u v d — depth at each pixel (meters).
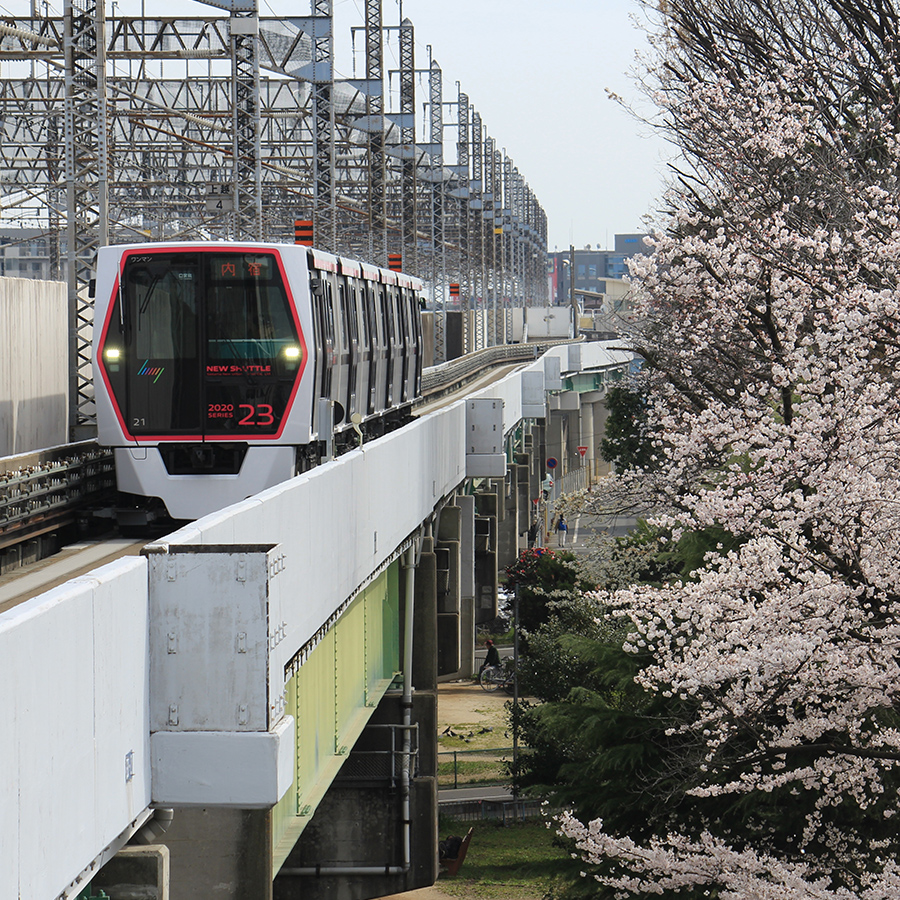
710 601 39.72
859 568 39.44
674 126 58.16
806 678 37.47
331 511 36.22
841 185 51.16
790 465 42.06
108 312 51.78
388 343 84.69
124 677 20.61
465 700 136.00
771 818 44.41
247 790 21.80
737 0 59.00
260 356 51.53
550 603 106.44
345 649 48.25
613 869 46.31
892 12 57.38
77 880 18.88
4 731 15.95
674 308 59.66
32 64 142.62
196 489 51.44
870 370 42.91
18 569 41.38
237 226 115.56
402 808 62.91
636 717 49.03
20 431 63.50
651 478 68.50
